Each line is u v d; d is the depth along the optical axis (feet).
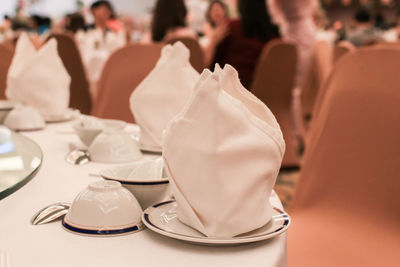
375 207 4.25
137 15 41.57
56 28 23.93
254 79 11.91
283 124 12.57
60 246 1.96
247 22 12.16
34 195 2.64
